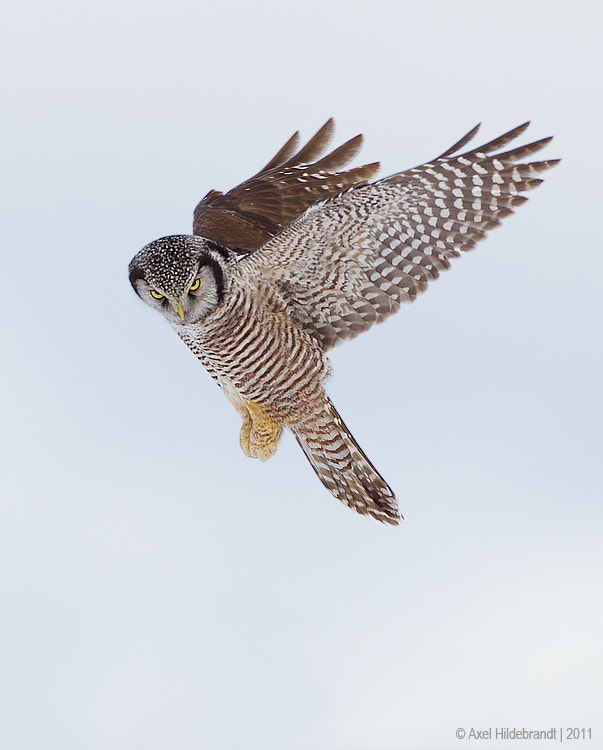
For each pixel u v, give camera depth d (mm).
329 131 13102
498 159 10219
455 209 10641
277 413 12133
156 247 11242
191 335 11711
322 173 13086
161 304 11375
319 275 11344
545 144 10117
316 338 11766
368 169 12945
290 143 13500
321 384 11820
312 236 11000
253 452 12398
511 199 10445
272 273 11391
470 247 10859
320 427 12062
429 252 11016
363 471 12062
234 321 11484
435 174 10383
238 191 13312
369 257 11141
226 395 12445
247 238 12664
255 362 11727
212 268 11273
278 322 11570
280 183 13180
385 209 10727
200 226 12828
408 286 11281
